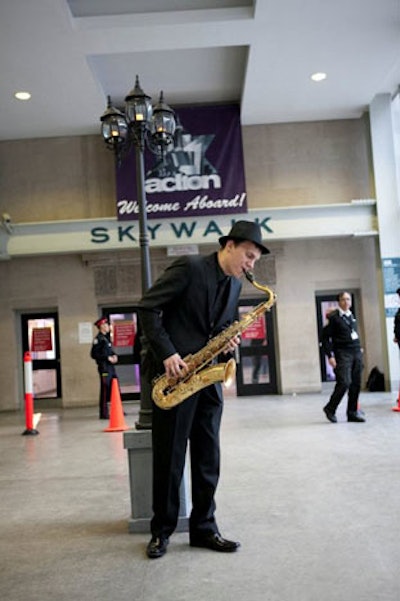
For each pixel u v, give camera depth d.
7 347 11.93
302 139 11.76
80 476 5.25
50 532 3.59
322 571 2.71
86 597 2.56
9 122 11.04
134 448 3.50
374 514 3.56
